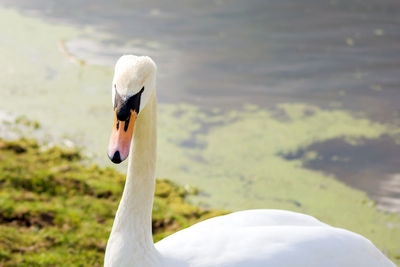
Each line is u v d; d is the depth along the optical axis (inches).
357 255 101.0
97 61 439.5
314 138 308.7
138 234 97.3
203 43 490.9
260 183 261.3
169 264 97.8
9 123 313.3
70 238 183.9
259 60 448.8
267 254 96.7
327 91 382.3
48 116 329.1
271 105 357.7
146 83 88.7
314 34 522.6
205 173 269.6
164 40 498.6
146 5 634.8
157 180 257.4
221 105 356.5
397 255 202.8
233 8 624.1
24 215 194.7
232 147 297.9
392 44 488.4
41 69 417.4
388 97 369.7
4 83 382.6
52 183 227.0
